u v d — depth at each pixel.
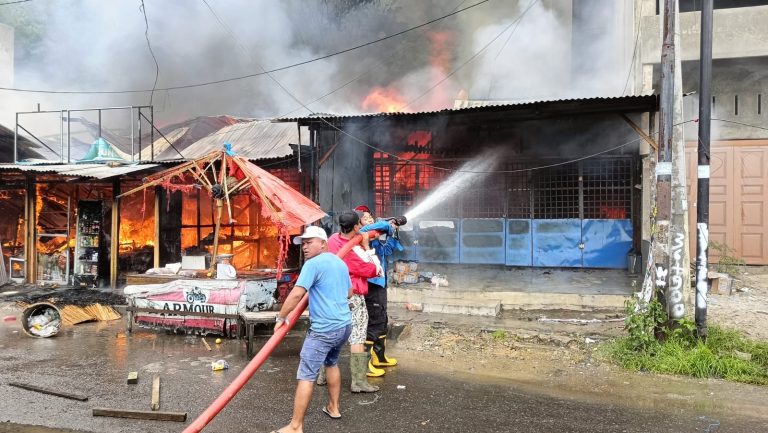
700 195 5.86
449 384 5.20
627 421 4.27
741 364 5.32
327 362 4.27
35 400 4.78
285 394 4.91
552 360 5.94
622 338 6.14
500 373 5.54
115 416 4.40
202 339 6.97
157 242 10.33
